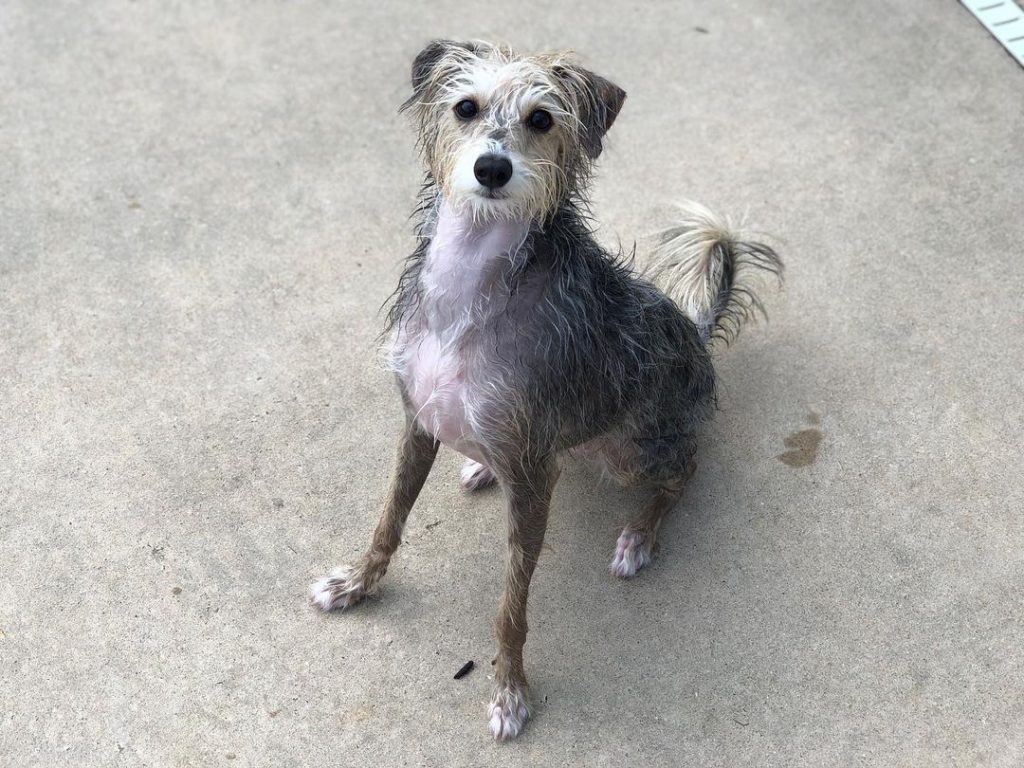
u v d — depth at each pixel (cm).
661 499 114
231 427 121
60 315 129
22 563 110
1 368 124
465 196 89
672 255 121
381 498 116
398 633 107
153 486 116
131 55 159
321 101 154
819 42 160
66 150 147
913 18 163
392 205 142
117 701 102
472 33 162
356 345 128
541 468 97
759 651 105
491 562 112
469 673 104
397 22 165
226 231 138
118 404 122
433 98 94
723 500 116
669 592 109
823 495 115
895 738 100
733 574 110
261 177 144
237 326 129
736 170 145
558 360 94
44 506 114
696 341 110
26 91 154
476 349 94
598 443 108
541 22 164
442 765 99
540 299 93
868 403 122
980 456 118
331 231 139
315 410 122
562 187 93
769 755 99
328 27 164
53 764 98
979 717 101
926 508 114
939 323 129
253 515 114
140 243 137
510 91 89
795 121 150
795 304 131
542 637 107
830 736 100
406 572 111
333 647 106
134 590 108
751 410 122
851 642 105
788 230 138
